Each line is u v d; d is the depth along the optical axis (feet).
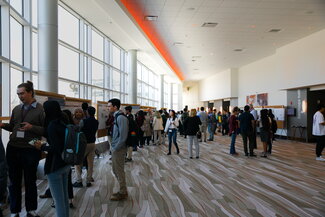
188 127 26.53
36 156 10.30
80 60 30.50
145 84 65.98
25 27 19.19
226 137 51.47
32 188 10.43
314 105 43.09
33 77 20.36
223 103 79.46
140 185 16.37
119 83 45.83
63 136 8.17
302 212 12.07
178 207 12.50
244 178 18.35
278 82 49.26
